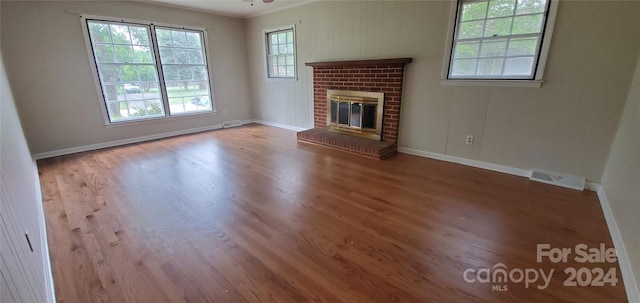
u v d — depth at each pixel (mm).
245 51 6145
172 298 1489
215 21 5535
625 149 2199
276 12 5273
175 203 2543
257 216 2307
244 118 6434
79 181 3062
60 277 1641
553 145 2902
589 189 2746
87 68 4188
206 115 5734
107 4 4215
